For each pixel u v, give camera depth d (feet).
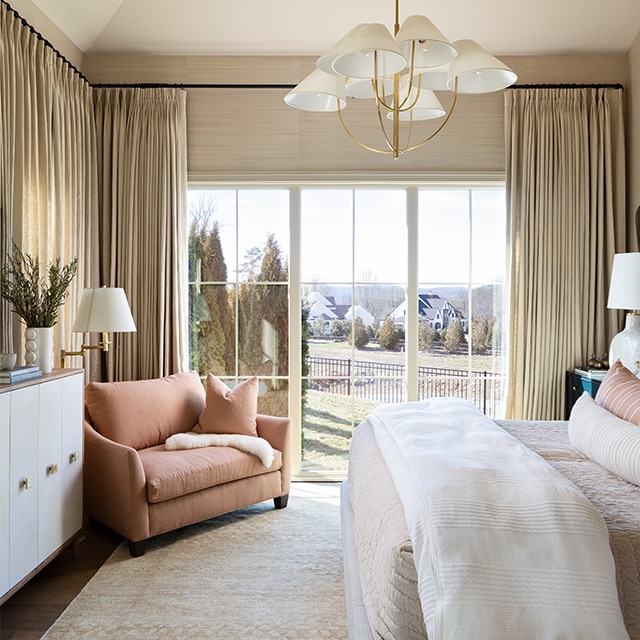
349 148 14.90
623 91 14.79
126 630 8.18
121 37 14.35
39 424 9.08
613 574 5.31
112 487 10.89
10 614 8.64
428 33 6.86
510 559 5.33
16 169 10.73
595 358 14.01
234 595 9.19
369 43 6.63
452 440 7.73
